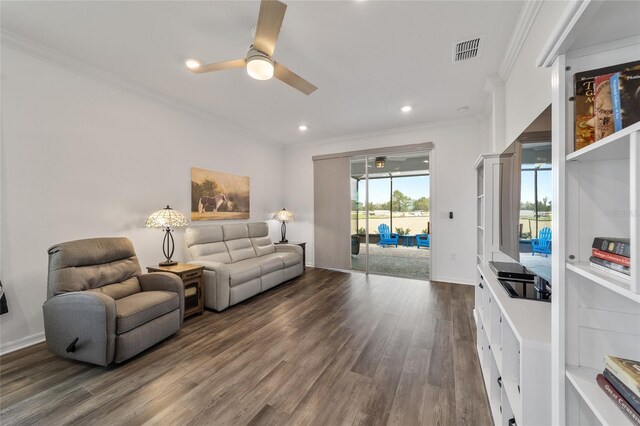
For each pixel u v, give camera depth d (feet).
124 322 6.25
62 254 6.72
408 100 10.80
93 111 8.63
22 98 7.18
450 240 13.44
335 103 11.12
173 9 5.93
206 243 11.64
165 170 10.86
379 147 15.17
